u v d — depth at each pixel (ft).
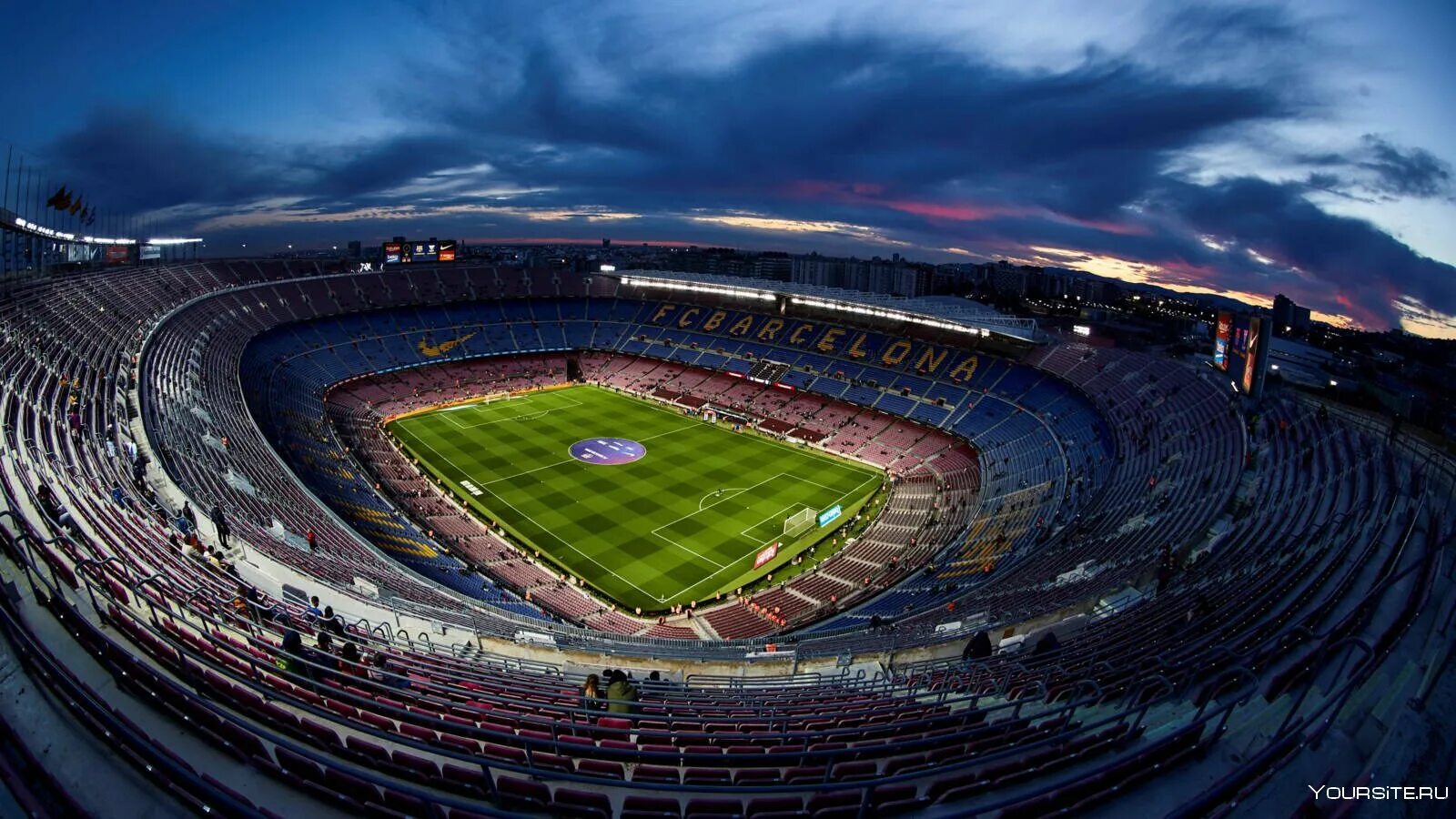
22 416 89.56
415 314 320.09
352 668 45.98
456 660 63.31
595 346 335.06
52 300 175.83
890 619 109.09
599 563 155.74
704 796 32.99
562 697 49.29
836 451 230.07
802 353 292.61
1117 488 142.72
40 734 27.73
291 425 195.42
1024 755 34.47
